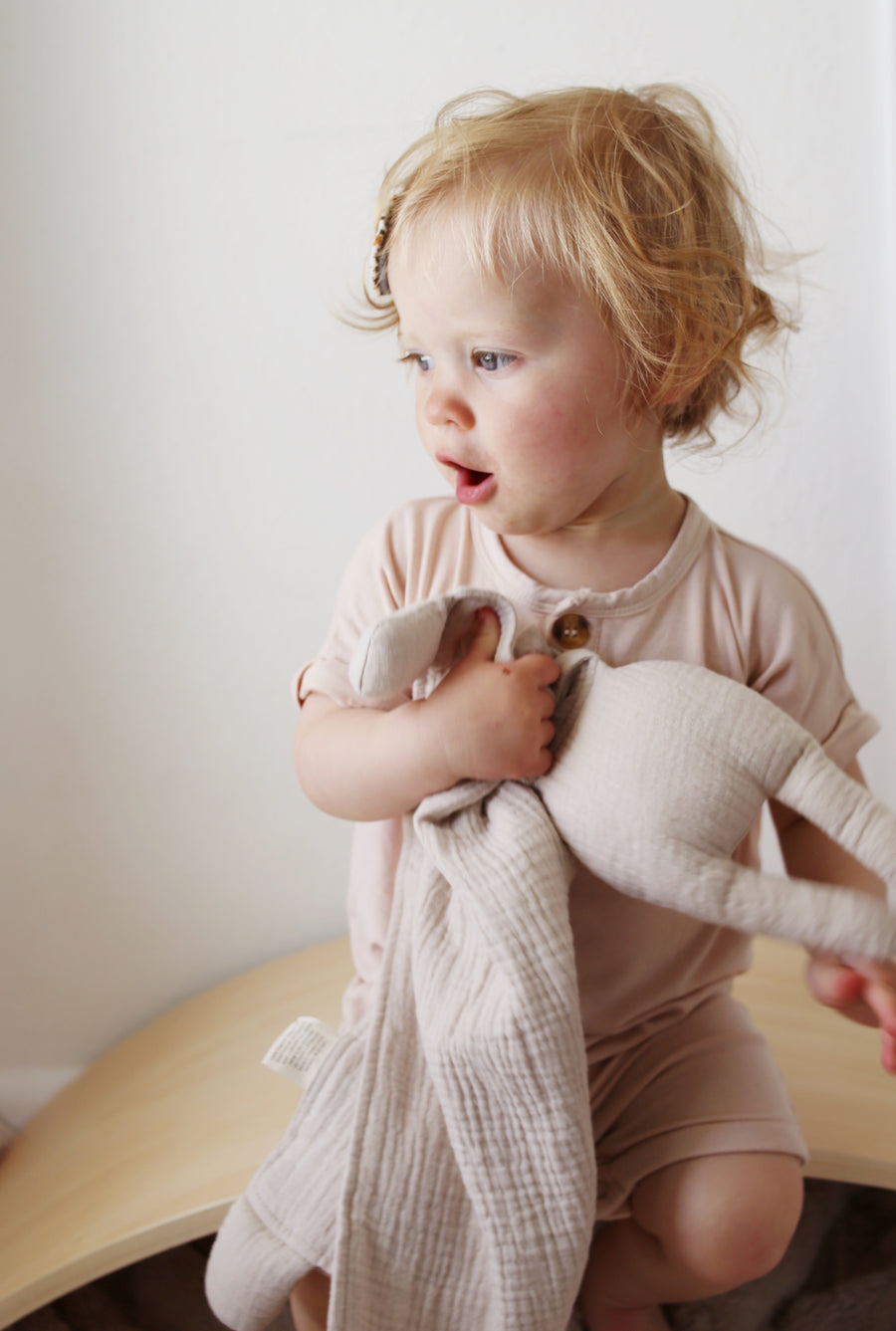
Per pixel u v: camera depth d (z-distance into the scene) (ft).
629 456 2.15
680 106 2.38
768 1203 2.33
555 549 2.34
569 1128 1.98
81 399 3.41
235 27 3.23
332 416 3.52
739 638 2.40
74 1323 2.91
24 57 3.18
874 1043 3.13
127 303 3.37
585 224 1.95
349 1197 2.11
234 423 3.51
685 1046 2.56
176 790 3.77
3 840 3.66
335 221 3.36
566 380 1.98
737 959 2.70
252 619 3.67
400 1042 2.21
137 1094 3.30
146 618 3.61
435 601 2.04
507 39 3.27
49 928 3.77
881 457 3.53
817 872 2.45
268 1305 2.26
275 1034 3.44
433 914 2.17
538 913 1.97
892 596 3.64
